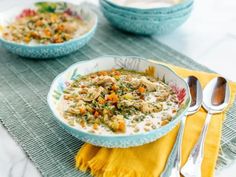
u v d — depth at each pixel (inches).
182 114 16.8
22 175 16.0
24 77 23.2
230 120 19.3
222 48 26.6
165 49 26.2
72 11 28.8
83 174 15.9
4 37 25.7
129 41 27.5
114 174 15.6
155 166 15.7
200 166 15.7
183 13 26.5
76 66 20.5
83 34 25.8
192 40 27.6
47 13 29.1
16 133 18.4
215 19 31.0
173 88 19.4
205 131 17.7
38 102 20.8
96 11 32.5
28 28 26.8
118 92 19.0
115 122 16.7
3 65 24.6
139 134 15.3
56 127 18.8
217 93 20.5
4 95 21.4
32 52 23.6
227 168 16.3
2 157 17.0
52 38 25.1
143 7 26.9
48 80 22.9
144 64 20.8
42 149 17.3
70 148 17.4
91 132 16.5
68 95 19.2
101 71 21.2
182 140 17.2
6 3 33.6
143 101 18.5
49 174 15.8
